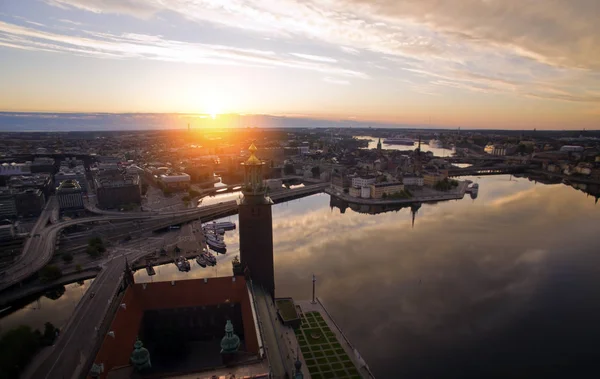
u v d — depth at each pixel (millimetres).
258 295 127500
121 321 100875
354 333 158375
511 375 135625
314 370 128875
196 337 119938
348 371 128875
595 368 139750
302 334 151375
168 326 117750
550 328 165375
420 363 140250
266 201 131875
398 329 162000
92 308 175875
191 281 122062
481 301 188500
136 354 87688
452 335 158625
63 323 175000
